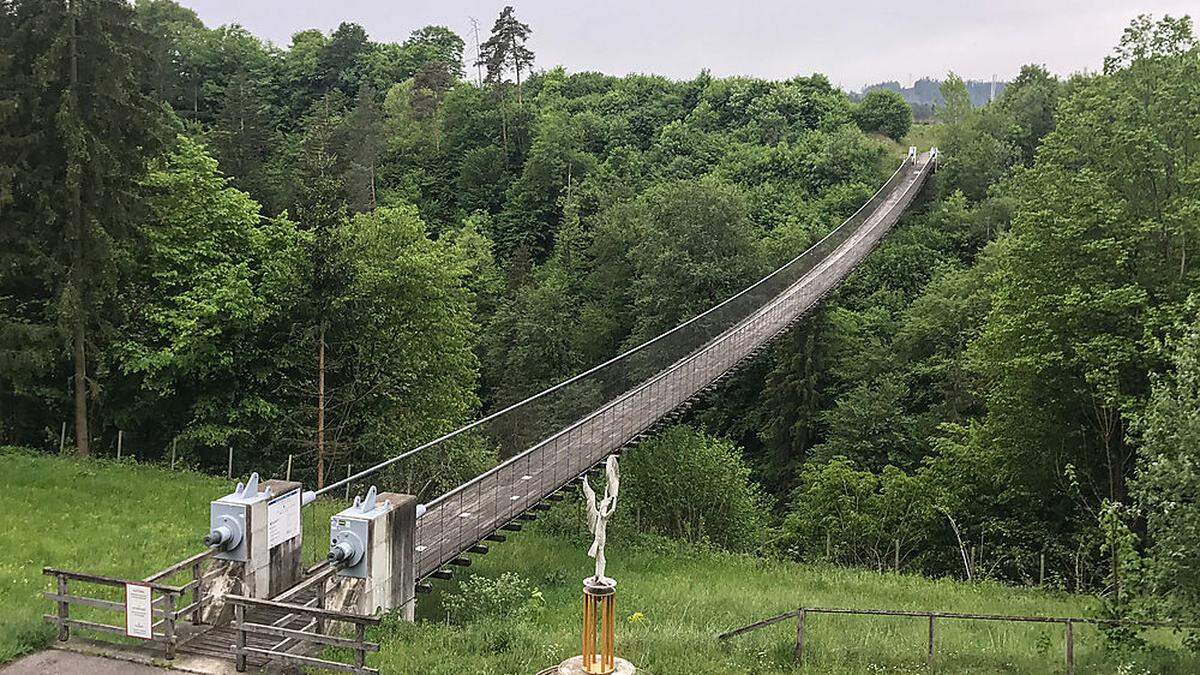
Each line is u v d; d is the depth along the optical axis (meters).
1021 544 24.66
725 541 25.33
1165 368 20.17
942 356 40.31
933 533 25.61
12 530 16.16
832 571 20.95
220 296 25.44
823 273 42.19
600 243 50.59
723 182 55.41
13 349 21.59
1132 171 22.28
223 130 51.97
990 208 55.09
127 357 25.23
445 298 31.77
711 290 44.59
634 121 78.88
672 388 24.95
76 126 21.52
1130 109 22.55
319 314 26.42
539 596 15.17
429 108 81.00
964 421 36.06
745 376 46.94
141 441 28.48
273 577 12.40
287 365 27.59
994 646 13.90
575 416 24.41
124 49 23.11
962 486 25.84
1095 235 22.44
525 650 11.37
